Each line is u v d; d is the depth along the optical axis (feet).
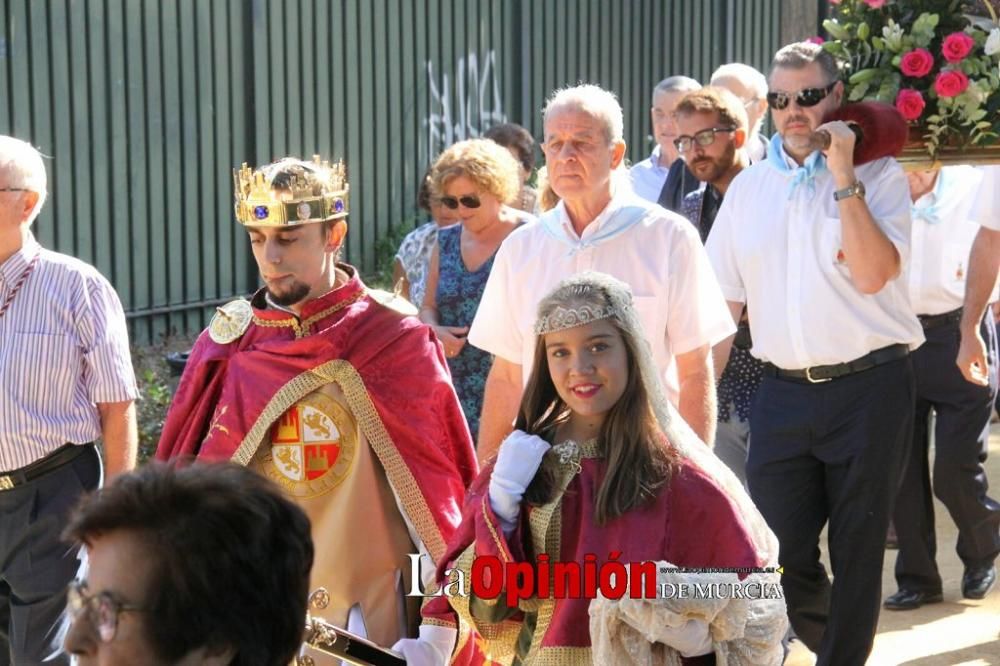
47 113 96.27
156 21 103.04
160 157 104.12
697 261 48.65
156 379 95.91
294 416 43.11
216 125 108.27
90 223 99.50
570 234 49.39
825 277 53.93
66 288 51.16
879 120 53.78
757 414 56.18
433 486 43.16
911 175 69.87
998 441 101.35
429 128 127.54
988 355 71.10
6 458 50.39
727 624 33.73
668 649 33.99
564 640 34.55
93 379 51.31
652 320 48.29
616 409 35.14
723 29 161.17
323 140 117.39
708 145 61.62
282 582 20.66
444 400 44.16
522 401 37.11
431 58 126.93
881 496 53.98
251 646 20.24
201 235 107.55
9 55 93.66
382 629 42.91
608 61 145.48
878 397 53.78
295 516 21.21
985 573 71.20
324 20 116.57
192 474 20.77
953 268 69.97
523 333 49.62
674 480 34.53
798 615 56.65
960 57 56.08
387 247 123.13
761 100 78.89
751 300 56.13
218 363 44.32
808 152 55.21
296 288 42.91
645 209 49.14
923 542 69.67
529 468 35.47
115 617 19.76
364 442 43.09
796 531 55.57
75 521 20.45
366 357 43.32
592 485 35.04
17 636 51.80
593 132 48.34
